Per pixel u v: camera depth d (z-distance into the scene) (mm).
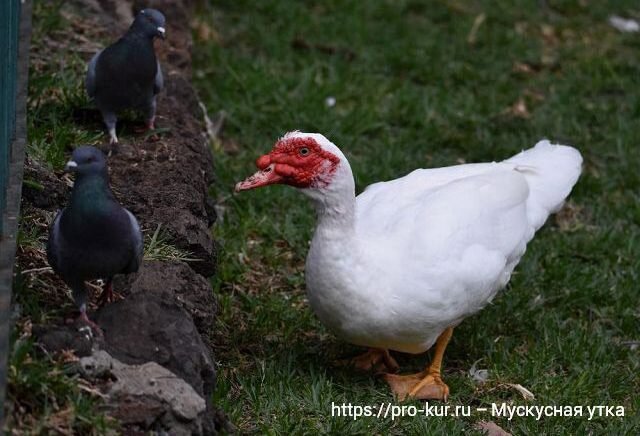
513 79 10875
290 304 6996
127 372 4809
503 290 7402
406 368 6520
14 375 4500
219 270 7148
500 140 9500
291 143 5566
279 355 6383
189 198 6535
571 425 6078
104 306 5152
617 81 10883
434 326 5891
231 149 8953
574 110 10203
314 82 9828
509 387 6336
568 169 6949
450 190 6219
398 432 5793
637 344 7031
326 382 6062
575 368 6613
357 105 9695
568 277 7656
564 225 8547
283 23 11148
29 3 7844
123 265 4871
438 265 5797
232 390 5961
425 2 12188
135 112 7523
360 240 5727
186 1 10305
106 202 4676
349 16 11508
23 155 5844
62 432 4480
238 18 11258
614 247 8188
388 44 11086
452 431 5777
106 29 8820
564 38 11961
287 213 8117
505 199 6320
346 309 5723
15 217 5262
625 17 12859
